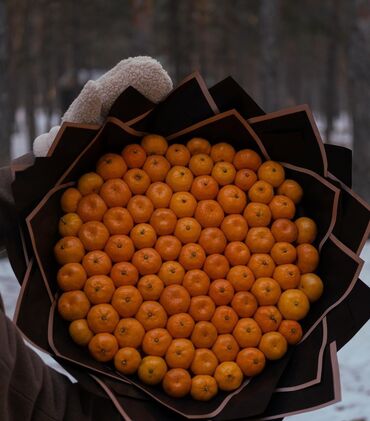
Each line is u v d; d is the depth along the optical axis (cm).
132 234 146
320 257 153
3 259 511
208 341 142
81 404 142
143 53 1577
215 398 141
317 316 148
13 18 1116
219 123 153
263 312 144
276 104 1017
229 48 1581
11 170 149
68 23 1441
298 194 155
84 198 147
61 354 138
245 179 153
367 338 377
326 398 139
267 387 140
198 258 145
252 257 148
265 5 1019
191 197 150
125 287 141
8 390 131
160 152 154
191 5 1355
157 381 139
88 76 1593
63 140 142
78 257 144
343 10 1287
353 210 152
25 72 1526
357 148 627
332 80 1691
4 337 128
